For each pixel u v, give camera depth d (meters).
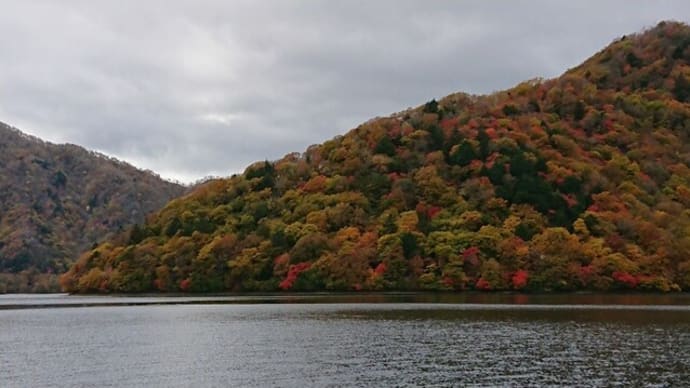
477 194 144.00
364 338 65.62
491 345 60.38
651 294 121.75
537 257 125.50
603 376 46.81
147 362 54.34
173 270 148.00
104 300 133.00
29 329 77.94
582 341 62.00
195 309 102.69
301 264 136.75
